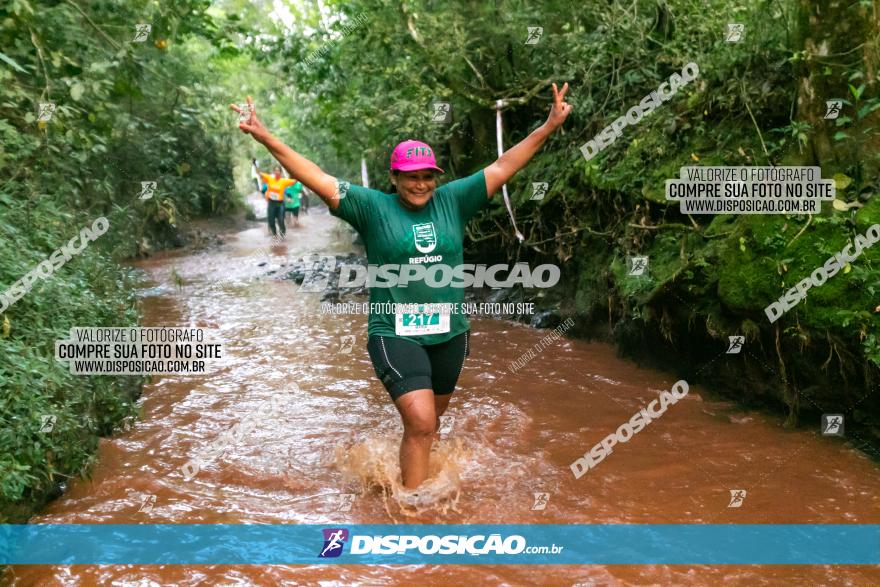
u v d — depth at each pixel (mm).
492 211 8523
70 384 3969
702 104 5914
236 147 19641
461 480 3869
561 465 4059
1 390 3320
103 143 5664
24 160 4996
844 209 4301
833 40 4508
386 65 9188
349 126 9914
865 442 4266
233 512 3564
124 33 5570
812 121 4645
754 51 5477
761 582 2908
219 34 6816
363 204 3613
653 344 5848
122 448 4355
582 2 7688
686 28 6465
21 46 4594
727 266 4773
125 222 8523
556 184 7484
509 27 8328
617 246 6453
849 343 4102
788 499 3609
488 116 9203
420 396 3574
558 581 2941
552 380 5660
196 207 17969
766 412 4828
